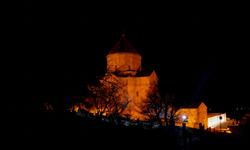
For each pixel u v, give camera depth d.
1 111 9.78
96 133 13.26
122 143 12.39
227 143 17.17
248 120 34.41
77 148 10.29
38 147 9.58
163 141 14.63
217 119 52.44
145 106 36.72
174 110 35.12
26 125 11.06
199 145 15.89
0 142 9.30
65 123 12.91
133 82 44.47
